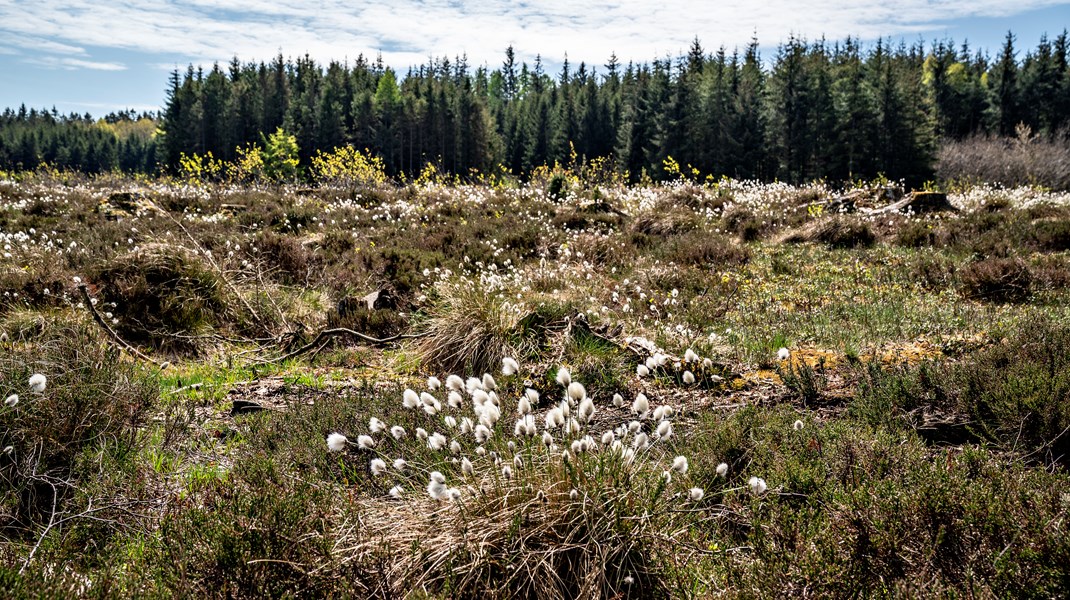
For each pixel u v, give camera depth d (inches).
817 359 234.1
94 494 137.9
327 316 322.3
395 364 269.1
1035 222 481.4
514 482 125.4
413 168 3243.1
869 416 174.4
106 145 4943.4
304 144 3193.9
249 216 604.7
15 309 281.0
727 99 2527.1
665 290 369.4
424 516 123.6
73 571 109.9
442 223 604.7
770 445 148.2
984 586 97.4
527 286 331.0
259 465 142.9
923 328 271.0
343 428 171.5
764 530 114.7
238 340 291.9
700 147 2519.7
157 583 107.1
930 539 107.0
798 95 2365.9
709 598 107.2
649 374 222.5
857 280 382.0
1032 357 189.6
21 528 132.0
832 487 127.8
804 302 337.7
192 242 377.4
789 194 791.1
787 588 101.3
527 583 111.0
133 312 290.8
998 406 160.9
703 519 124.6
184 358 276.2
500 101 4768.7
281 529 113.9
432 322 285.1
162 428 182.2
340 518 125.3
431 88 3447.3
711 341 250.4
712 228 565.3
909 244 478.3
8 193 767.1
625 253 463.2
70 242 420.8
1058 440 150.3
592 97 3371.1
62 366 177.3
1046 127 2657.5
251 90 3656.5
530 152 3469.5
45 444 148.4
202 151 3366.1
